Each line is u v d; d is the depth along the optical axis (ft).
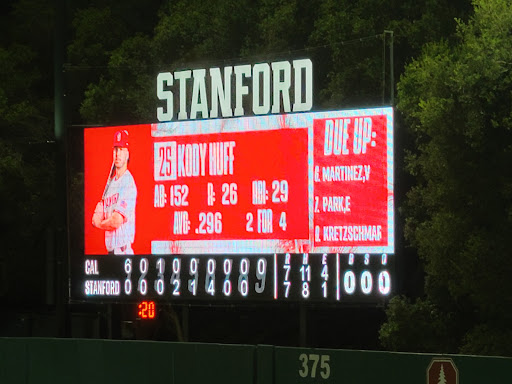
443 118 61.36
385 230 62.54
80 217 74.08
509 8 59.52
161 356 49.37
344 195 64.18
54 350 54.03
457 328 68.59
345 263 63.82
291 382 43.98
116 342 51.29
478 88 59.26
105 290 72.13
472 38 61.67
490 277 60.80
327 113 65.16
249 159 67.62
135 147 71.77
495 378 37.65
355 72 77.82
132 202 71.56
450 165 62.54
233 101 72.02
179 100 71.72
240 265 67.36
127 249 71.56
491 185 61.87
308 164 65.67
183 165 69.92
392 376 40.57
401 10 79.82
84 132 73.41
